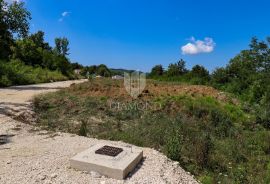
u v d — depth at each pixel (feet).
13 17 91.25
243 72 79.10
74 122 34.04
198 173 21.40
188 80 90.99
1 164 18.94
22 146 22.89
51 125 32.12
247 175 21.86
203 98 48.19
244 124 38.99
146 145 25.84
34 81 94.48
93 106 41.78
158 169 19.15
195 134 29.35
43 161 19.51
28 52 137.90
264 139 30.30
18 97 50.08
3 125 29.07
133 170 18.75
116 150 19.95
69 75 145.79
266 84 62.59
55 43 227.61
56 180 16.81
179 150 22.82
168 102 42.63
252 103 56.39
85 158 18.57
